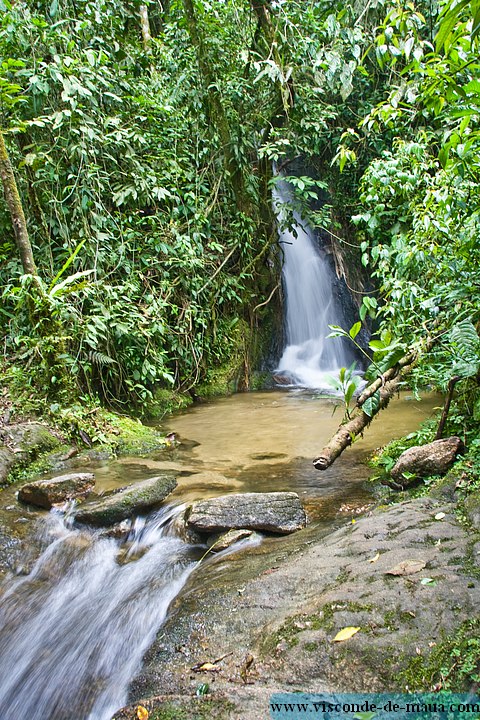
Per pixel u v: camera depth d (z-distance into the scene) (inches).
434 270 160.7
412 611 79.7
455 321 135.4
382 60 138.1
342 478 154.3
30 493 149.8
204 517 129.3
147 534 136.1
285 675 75.4
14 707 97.9
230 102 310.7
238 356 316.8
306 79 326.3
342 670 73.7
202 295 294.7
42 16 238.2
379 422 202.4
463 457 128.0
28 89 220.8
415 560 91.1
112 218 254.7
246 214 316.8
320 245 400.2
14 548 131.1
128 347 240.1
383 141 337.1
